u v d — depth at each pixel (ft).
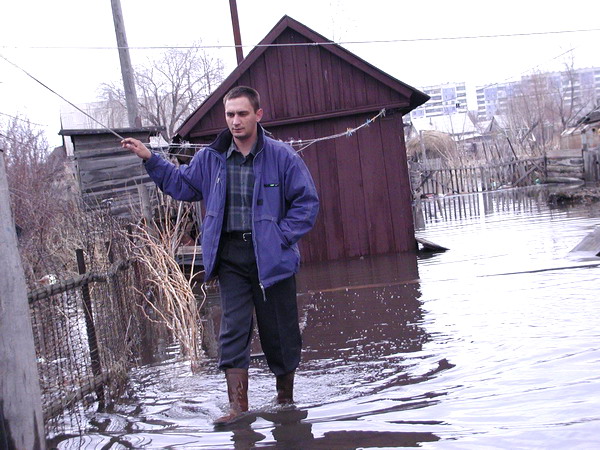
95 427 14.79
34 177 41.39
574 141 130.62
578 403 12.53
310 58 46.16
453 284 29.73
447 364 17.16
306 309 27.99
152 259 24.38
